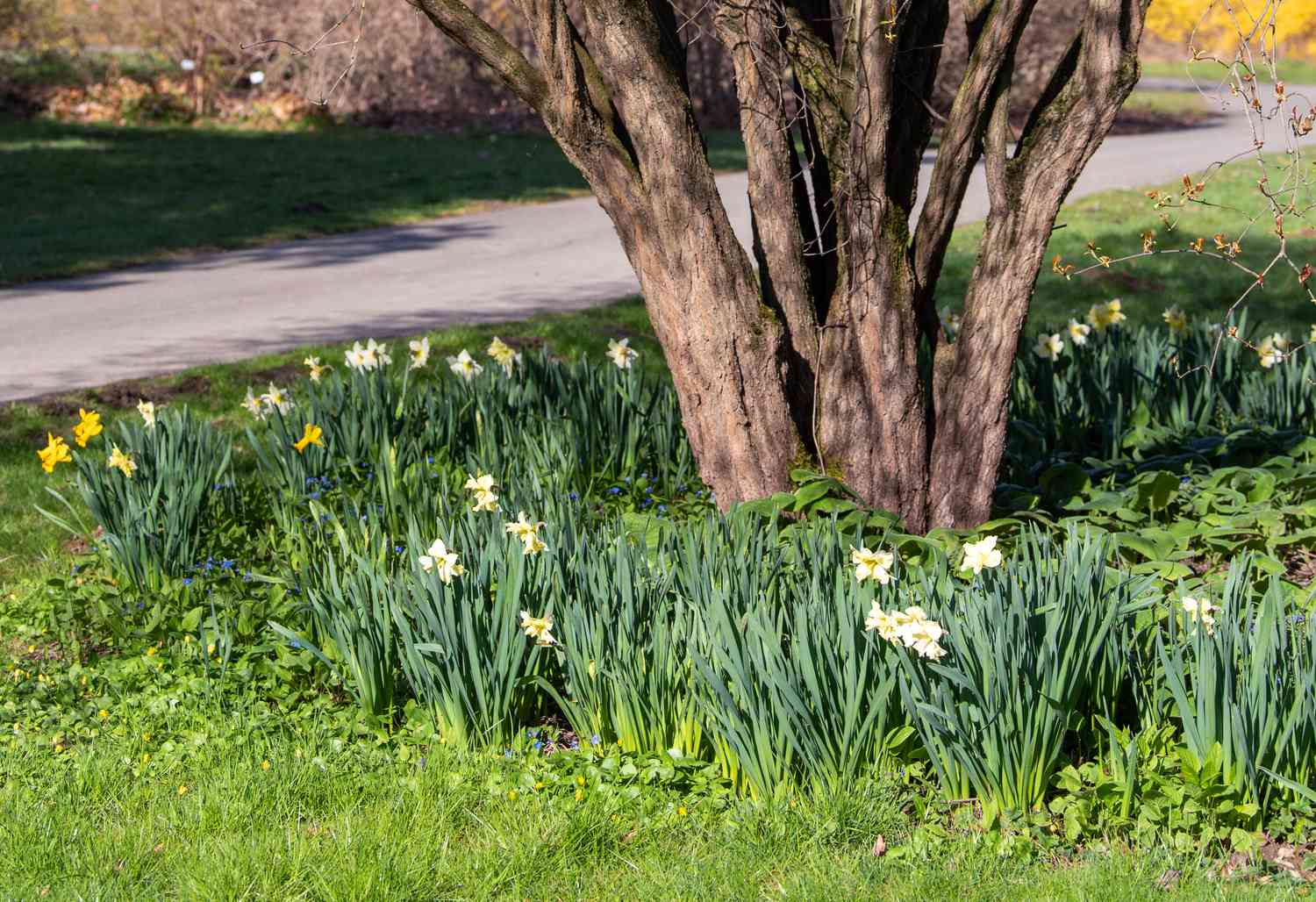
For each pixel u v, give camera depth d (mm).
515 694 4320
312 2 26938
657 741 4098
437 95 28469
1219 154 24891
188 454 5793
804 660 3760
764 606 3877
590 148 5289
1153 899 3289
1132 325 10305
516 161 24094
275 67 28812
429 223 17891
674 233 5270
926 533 5703
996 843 3586
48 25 28531
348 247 15805
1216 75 46000
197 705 4512
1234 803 3621
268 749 4172
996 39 5000
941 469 5648
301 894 3396
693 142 5160
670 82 5082
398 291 12773
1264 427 6688
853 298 5398
